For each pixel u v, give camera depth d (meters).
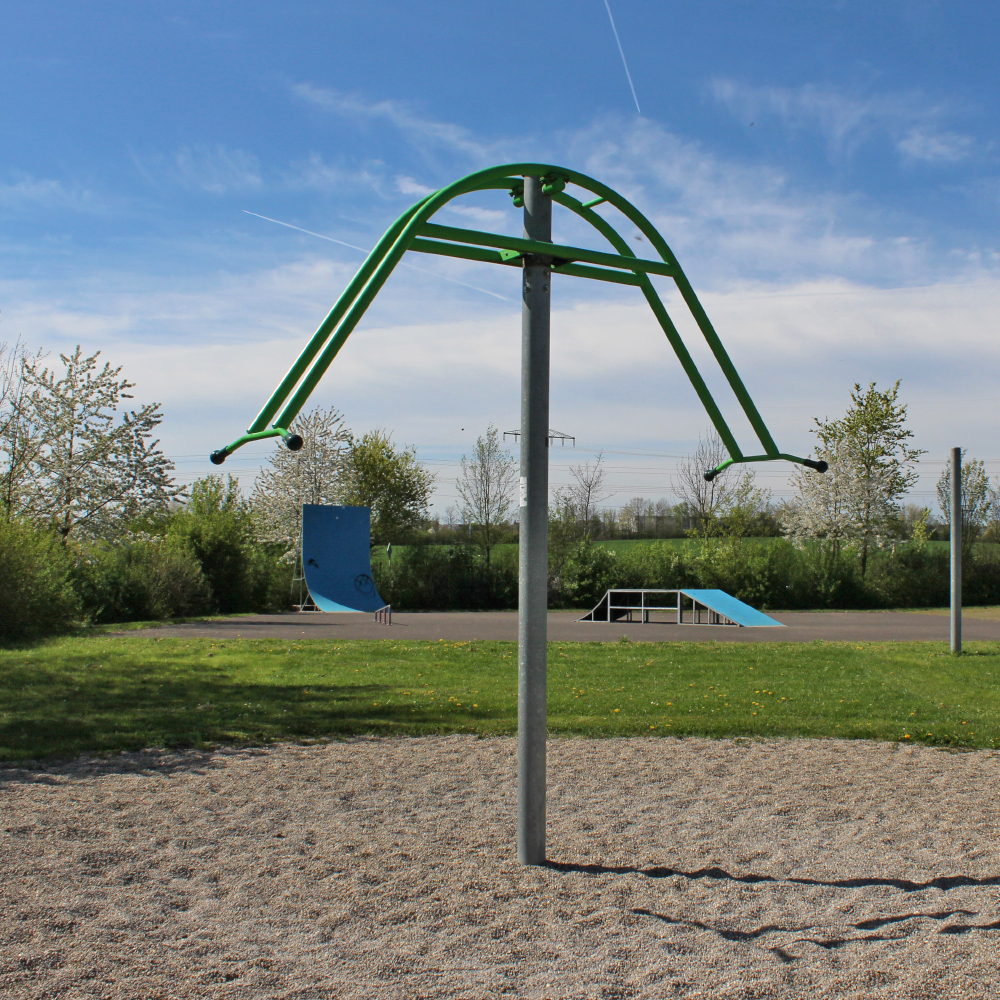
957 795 5.70
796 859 4.36
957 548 14.19
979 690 10.26
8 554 16.30
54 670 11.31
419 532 42.16
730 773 6.30
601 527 41.06
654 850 4.50
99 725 7.61
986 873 4.13
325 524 28.56
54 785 5.74
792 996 2.80
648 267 4.25
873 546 38.31
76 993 2.79
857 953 3.15
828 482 38.56
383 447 42.47
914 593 34.16
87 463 26.47
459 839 4.66
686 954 3.15
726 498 39.12
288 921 3.49
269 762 6.50
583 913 3.58
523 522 4.16
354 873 4.09
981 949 3.17
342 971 3.00
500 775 6.17
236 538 28.08
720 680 10.91
